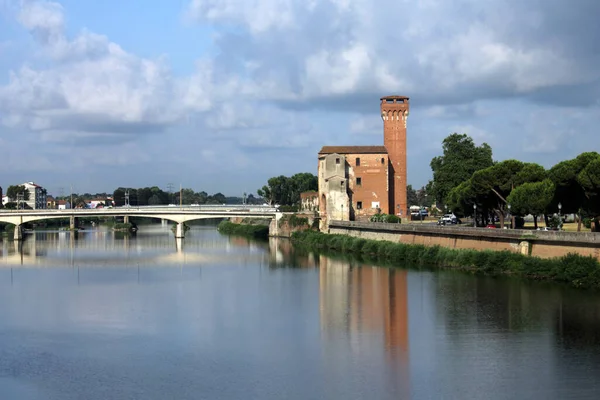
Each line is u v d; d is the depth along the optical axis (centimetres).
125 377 6294
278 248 18175
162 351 7094
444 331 7588
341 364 6544
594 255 9581
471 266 11562
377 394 5766
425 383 5984
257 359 6762
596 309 8300
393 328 7800
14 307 9419
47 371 6494
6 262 14950
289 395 5784
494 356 6650
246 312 8894
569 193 12206
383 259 14225
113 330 8006
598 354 6638
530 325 7688
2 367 6625
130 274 12762
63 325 8288
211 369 6481
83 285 11375
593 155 11694
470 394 5722
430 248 13038
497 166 14462
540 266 10262
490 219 19900
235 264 14275
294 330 7850
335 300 9512
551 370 6225
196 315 8762
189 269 13488
